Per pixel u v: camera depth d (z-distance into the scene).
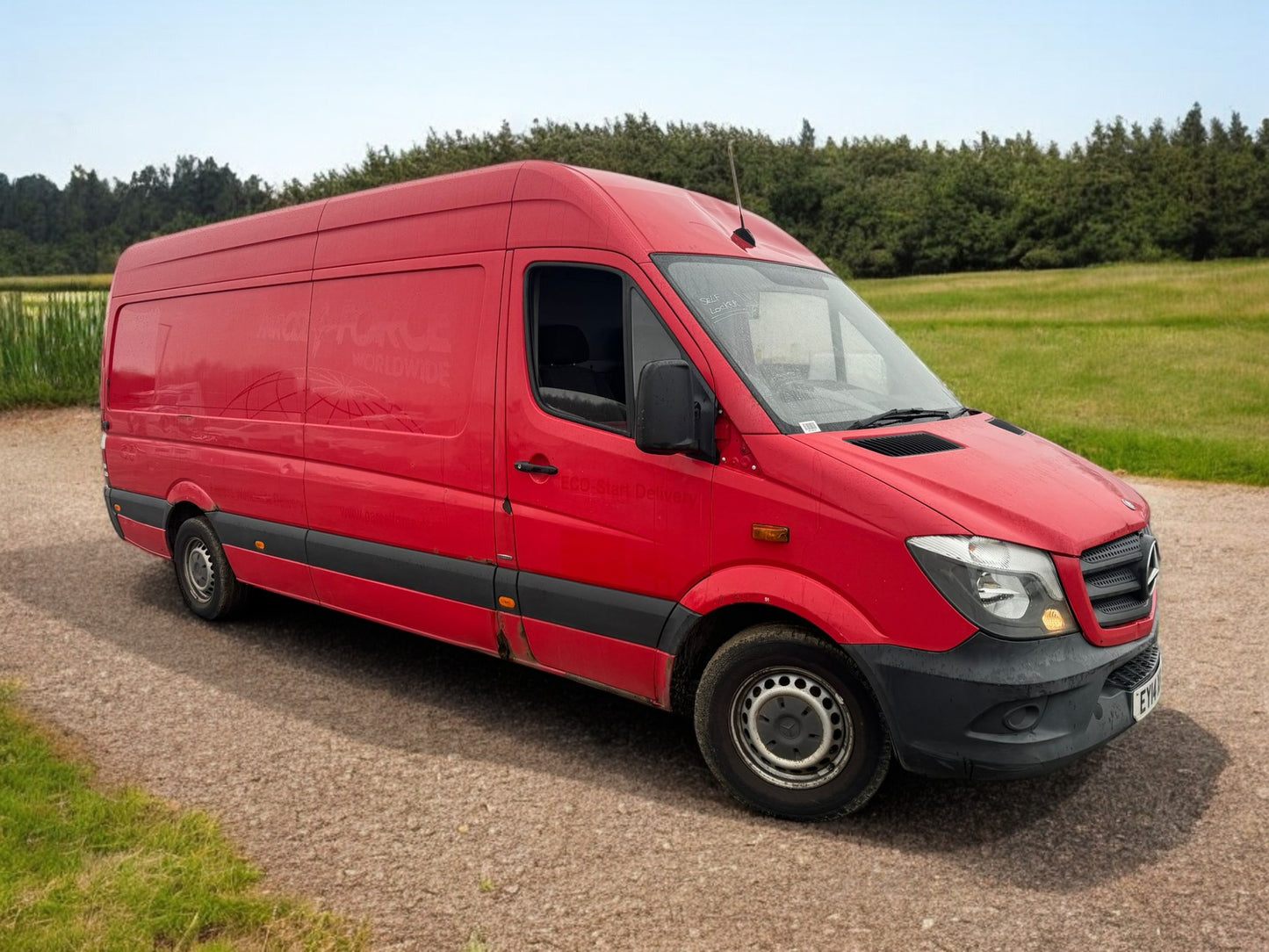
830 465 3.77
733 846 3.84
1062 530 3.70
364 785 4.36
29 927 3.20
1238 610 6.74
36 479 12.34
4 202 198.62
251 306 6.10
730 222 5.03
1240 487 11.17
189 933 3.21
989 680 3.53
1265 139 128.00
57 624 6.71
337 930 3.28
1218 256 97.31
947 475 3.82
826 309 4.80
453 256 4.93
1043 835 3.88
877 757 3.84
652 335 4.19
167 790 4.29
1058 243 100.38
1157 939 3.21
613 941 3.24
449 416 4.89
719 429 4.00
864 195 112.69
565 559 4.47
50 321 19.27
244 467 6.15
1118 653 3.78
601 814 4.10
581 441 4.36
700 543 4.05
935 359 27.06
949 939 3.23
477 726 5.02
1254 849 3.74
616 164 120.81
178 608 7.14
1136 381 22.06
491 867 3.69
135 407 7.18
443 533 4.97
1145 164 102.12
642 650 4.27
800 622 4.00
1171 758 4.53
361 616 5.64
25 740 4.67
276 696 5.43
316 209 5.78
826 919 3.35
